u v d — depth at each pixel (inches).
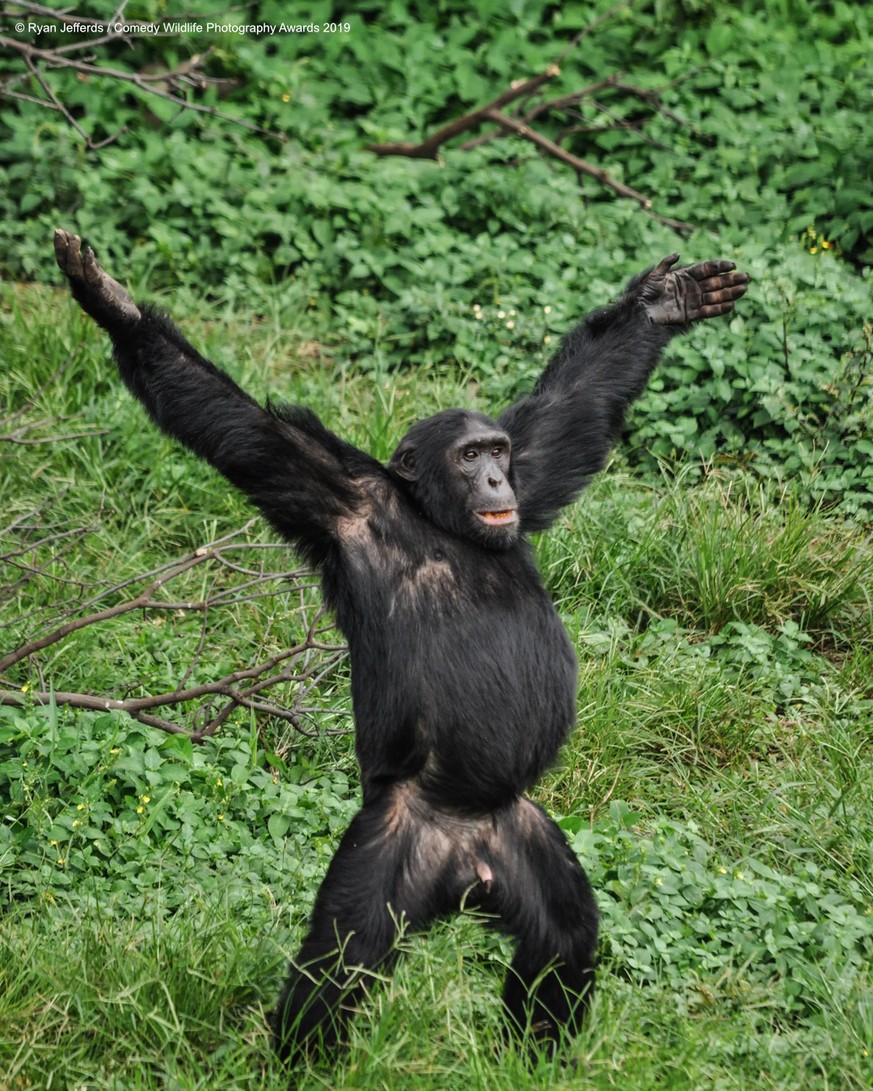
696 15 2365.9
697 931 1007.0
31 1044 816.9
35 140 2007.9
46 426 1581.0
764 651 1364.4
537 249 1931.6
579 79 2298.2
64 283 1903.3
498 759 852.0
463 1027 838.5
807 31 2417.6
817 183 2020.2
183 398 904.3
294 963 812.6
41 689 1200.2
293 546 929.5
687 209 2036.2
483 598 881.5
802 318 1681.8
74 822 1058.1
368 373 1777.8
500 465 916.6
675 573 1440.7
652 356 1028.5
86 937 922.7
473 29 2406.5
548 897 855.1
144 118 2197.3
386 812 836.0
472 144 2178.9
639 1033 864.3
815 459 1566.2
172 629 1373.0
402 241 1964.8
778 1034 919.0
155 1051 831.7
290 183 2012.8
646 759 1240.8
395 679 858.8
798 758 1251.2
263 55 2294.5
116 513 1520.7
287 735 1253.1
